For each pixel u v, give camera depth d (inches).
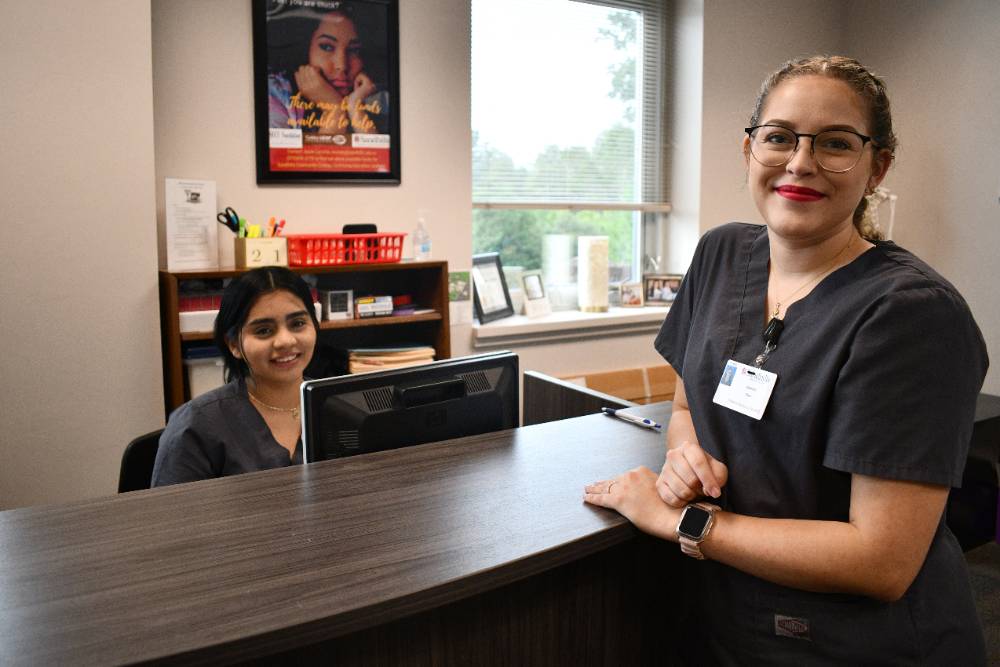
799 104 41.5
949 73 168.2
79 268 103.7
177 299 108.7
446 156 143.1
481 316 152.4
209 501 45.9
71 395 104.6
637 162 176.9
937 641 42.0
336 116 131.5
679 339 56.1
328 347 128.2
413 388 56.9
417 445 57.6
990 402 126.3
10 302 100.7
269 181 127.3
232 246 125.0
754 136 44.4
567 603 47.3
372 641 39.6
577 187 169.5
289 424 72.7
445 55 140.9
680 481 44.1
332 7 129.0
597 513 45.2
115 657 29.6
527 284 162.1
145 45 104.7
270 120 126.3
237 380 70.9
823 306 43.3
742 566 42.0
